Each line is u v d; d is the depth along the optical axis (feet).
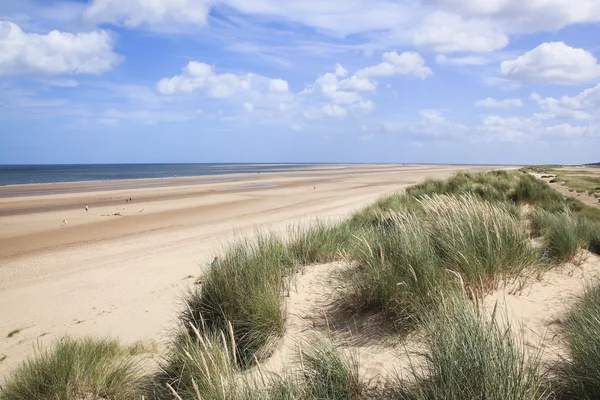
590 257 21.49
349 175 279.49
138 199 117.60
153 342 20.21
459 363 8.34
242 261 17.24
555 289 15.52
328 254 22.77
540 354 10.45
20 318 30.45
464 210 18.79
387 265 14.42
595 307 11.38
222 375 10.78
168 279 37.22
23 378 14.32
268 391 9.84
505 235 16.99
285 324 14.55
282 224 63.46
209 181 209.36
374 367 10.92
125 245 57.41
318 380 9.91
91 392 14.01
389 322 13.11
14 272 45.50
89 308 31.09
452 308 10.71
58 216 85.46
